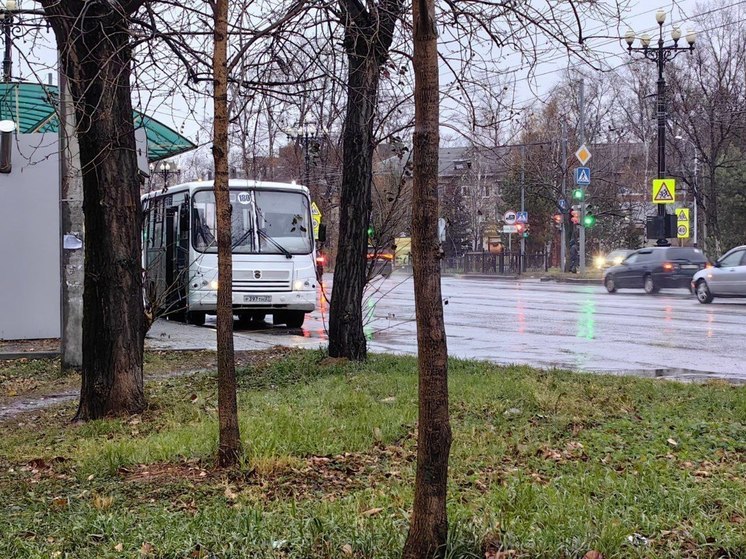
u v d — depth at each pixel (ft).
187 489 19.42
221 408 21.48
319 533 15.11
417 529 13.58
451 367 37.32
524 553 14.08
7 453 24.43
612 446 22.89
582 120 143.33
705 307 81.25
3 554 15.14
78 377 39.73
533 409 27.94
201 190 67.31
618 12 24.53
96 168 28.53
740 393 30.45
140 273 29.60
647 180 186.50
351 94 34.19
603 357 45.80
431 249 13.38
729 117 134.21
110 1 26.45
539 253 197.77
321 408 28.37
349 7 30.37
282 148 46.09
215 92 20.67
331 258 144.25
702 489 18.07
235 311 68.03
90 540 15.72
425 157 13.24
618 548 14.21
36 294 55.06
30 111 57.67
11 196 54.49
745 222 151.02
